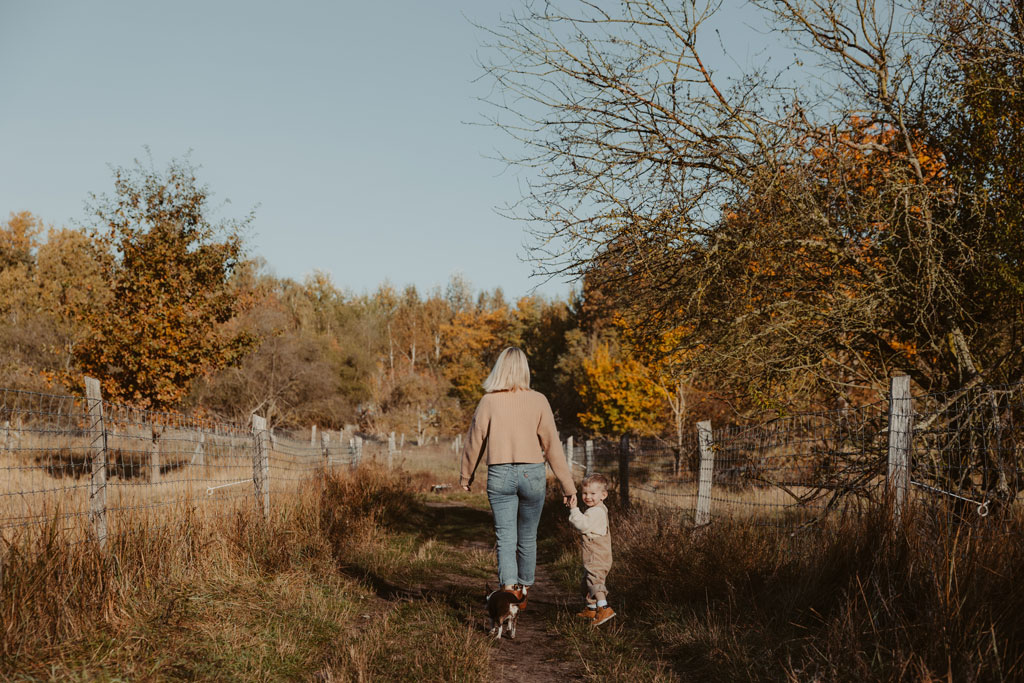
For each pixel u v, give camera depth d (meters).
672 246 7.73
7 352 23.91
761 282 8.08
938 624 3.08
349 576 6.01
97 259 17.03
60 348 24.80
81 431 4.55
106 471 4.60
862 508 4.78
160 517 5.02
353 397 49.28
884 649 3.21
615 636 4.30
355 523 8.26
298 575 5.36
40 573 3.63
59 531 4.00
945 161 7.79
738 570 4.85
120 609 3.79
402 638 4.18
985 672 2.83
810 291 8.11
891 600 3.46
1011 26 7.04
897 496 4.36
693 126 7.75
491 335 64.69
